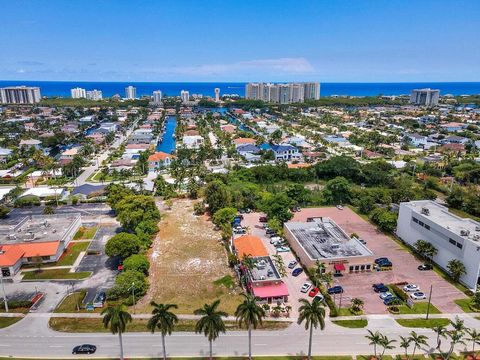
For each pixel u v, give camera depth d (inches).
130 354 3004.4
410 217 4958.2
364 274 4264.3
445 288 3981.3
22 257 4372.5
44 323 3393.2
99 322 3408.0
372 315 3521.2
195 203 6678.2
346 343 3142.2
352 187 7199.8
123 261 4232.3
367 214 6235.2
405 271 4335.6
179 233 5393.7
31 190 6943.9
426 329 3316.9
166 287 4001.0
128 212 5128.0
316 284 3831.2
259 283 3779.5
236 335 3248.0
